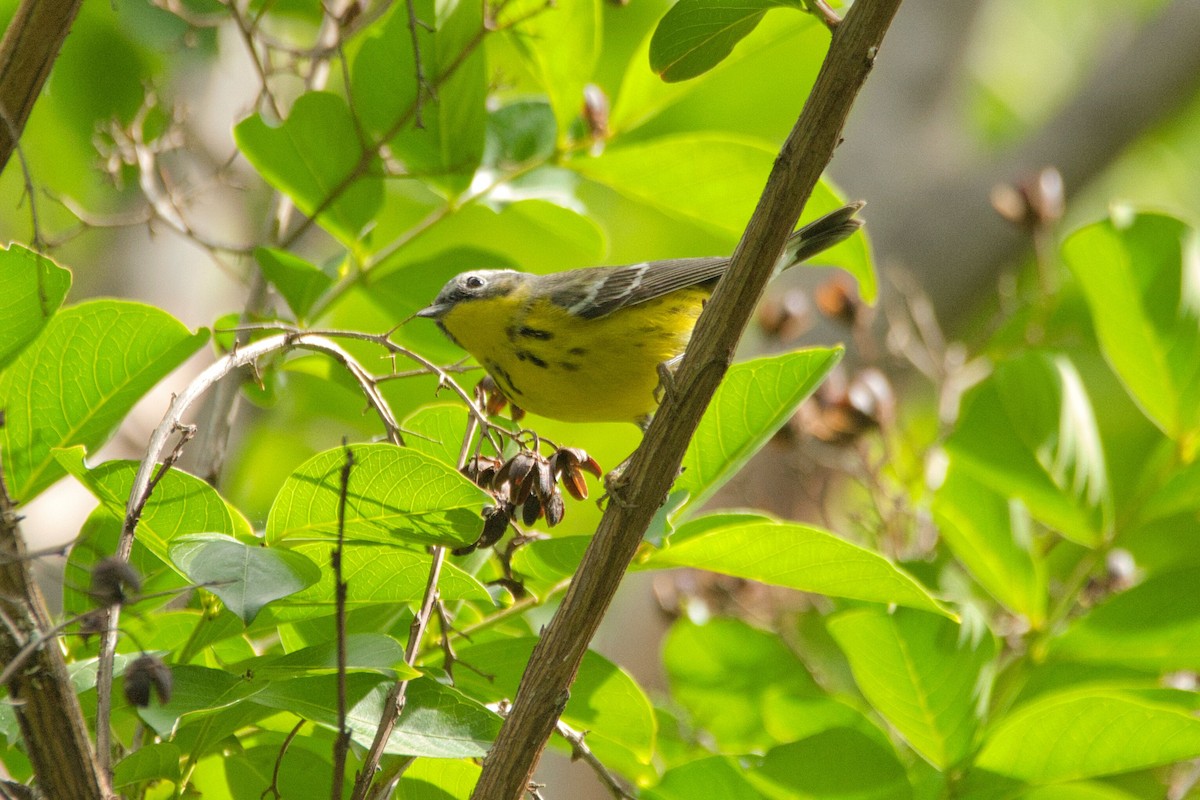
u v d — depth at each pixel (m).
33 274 6.73
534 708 6.22
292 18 13.94
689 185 10.28
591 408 10.63
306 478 6.30
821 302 13.22
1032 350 11.29
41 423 7.60
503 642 7.80
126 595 5.55
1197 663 9.47
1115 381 18.86
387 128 9.76
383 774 6.69
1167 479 10.55
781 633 12.23
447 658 7.12
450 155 9.94
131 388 7.68
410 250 17.41
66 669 5.66
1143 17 20.92
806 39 19.47
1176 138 23.67
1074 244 10.84
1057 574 14.30
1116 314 10.78
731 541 7.51
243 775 7.61
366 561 6.73
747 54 10.23
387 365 11.90
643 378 10.41
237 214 14.79
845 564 7.50
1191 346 10.58
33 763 5.48
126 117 13.55
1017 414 10.68
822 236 10.23
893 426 12.59
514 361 10.38
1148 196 24.20
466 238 18.08
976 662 8.61
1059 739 8.11
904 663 8.62
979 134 24.30
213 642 7.02
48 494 12.09
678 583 12.27
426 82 8.89
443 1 9.67
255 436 15.58
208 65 14.16
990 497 10.48
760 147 9.99
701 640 11.03
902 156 18.33
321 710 6.28
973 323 19.28
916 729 8.68
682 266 10.55
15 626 5.50
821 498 12.53
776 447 12.04
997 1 21.48
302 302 9.54
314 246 14.29
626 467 7.34
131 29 12.09
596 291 10.33
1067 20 25.55
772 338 13.17
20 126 6.39
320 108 9.53
